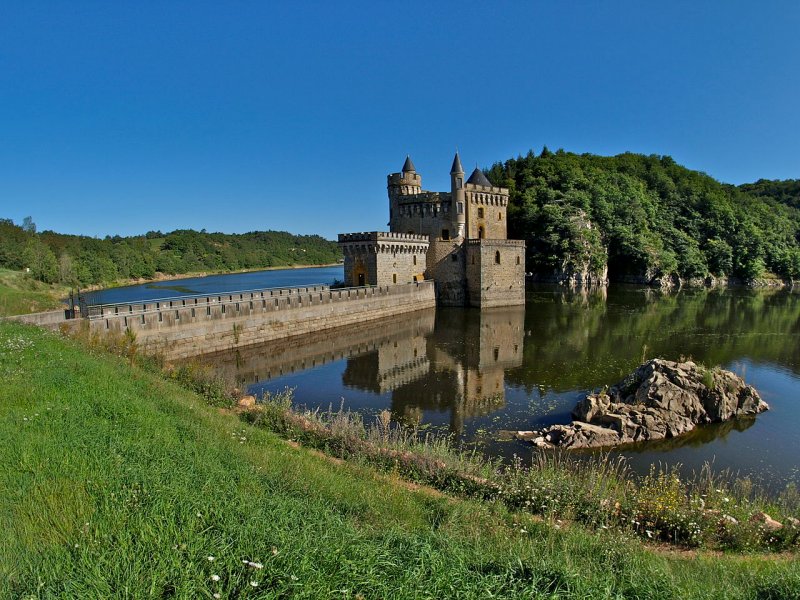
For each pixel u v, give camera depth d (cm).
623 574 877
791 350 4369
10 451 1022
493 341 4800
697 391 2611
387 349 4459
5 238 9962
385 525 1007
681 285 12212
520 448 2227
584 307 7381
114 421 1383
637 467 2045
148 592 614
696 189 15412
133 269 13425
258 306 4597
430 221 7388
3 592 600
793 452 2209
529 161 13600
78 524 778
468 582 725
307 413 2225
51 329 3030
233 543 743
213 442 1394
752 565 1053
